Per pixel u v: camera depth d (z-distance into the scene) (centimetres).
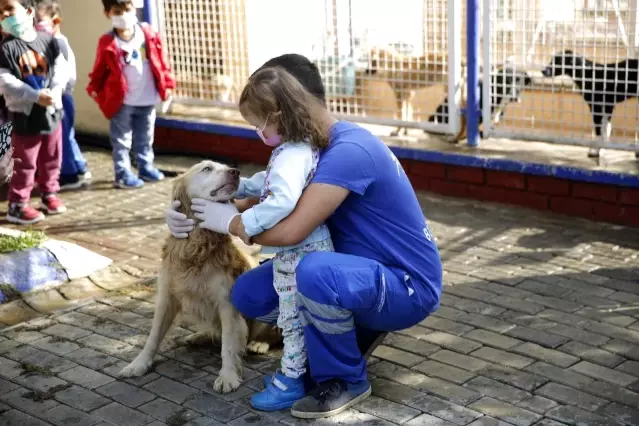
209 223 373
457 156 650
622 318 448
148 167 741
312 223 345
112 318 474
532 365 402
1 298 501
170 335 450
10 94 599
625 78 587
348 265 347
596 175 590
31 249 535
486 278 510
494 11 626
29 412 376
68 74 645
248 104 347
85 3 834
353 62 704
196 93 815
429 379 392
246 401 379
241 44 766
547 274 512
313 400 362
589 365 400
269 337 430
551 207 624
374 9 679
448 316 459
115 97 697
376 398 376
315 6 710
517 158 633
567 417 355
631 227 589
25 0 618
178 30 805
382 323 364
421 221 365
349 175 344
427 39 661
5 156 382
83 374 411
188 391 390
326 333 354
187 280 399
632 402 365
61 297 512
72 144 722
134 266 555
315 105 354
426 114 688
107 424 364
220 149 801
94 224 641
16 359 428
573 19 593
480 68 658
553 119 630
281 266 364
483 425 351
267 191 354
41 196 668
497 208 639
